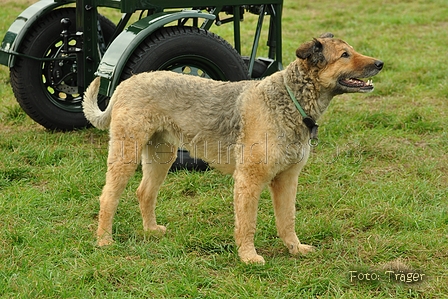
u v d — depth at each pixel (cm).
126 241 578
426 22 1673
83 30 798
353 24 1633
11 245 550
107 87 691
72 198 665
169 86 552
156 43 709
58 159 772
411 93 1053
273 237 599
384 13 1814
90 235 583
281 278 509
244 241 539
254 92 534
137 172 733
